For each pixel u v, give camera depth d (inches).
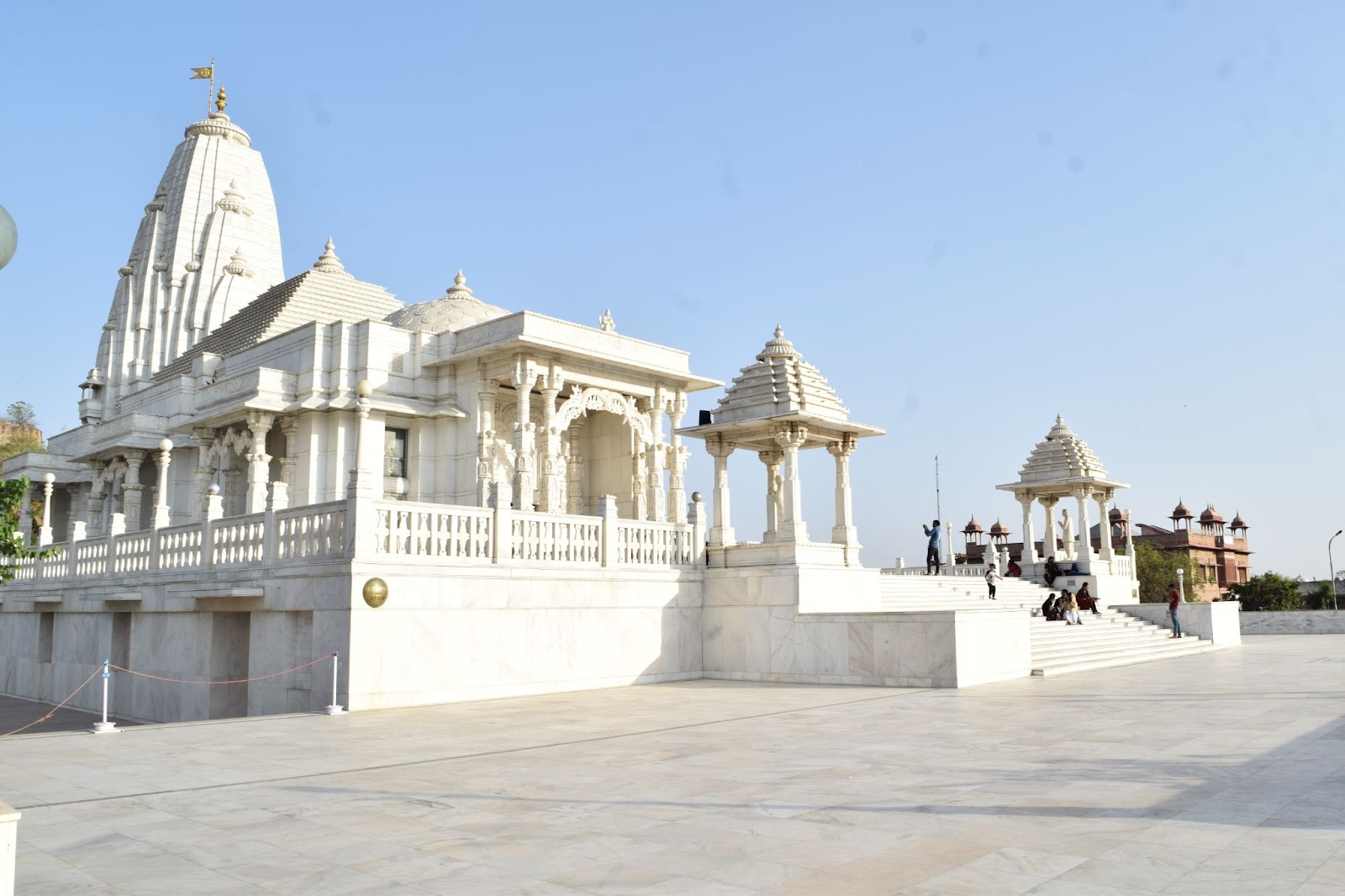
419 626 679.7
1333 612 1669.5
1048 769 400.8
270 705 717.9
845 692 736.3
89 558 1019.9
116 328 2314.2
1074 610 1181.1
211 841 299.3
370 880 255.9
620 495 1315.2
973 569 1606.8
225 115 2504.9
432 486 1202.6
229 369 1380.4
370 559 657.0
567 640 775.1
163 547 890.7
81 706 992.2
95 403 2236.7
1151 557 2893.7
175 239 2325.3
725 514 925.8
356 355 1172.5
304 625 701.9
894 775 392.5
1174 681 806.5
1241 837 285.6
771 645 850.8
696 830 305.0
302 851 285.1
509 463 1253.1
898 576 1183.6
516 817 326.0
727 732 523.5
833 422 924.6
